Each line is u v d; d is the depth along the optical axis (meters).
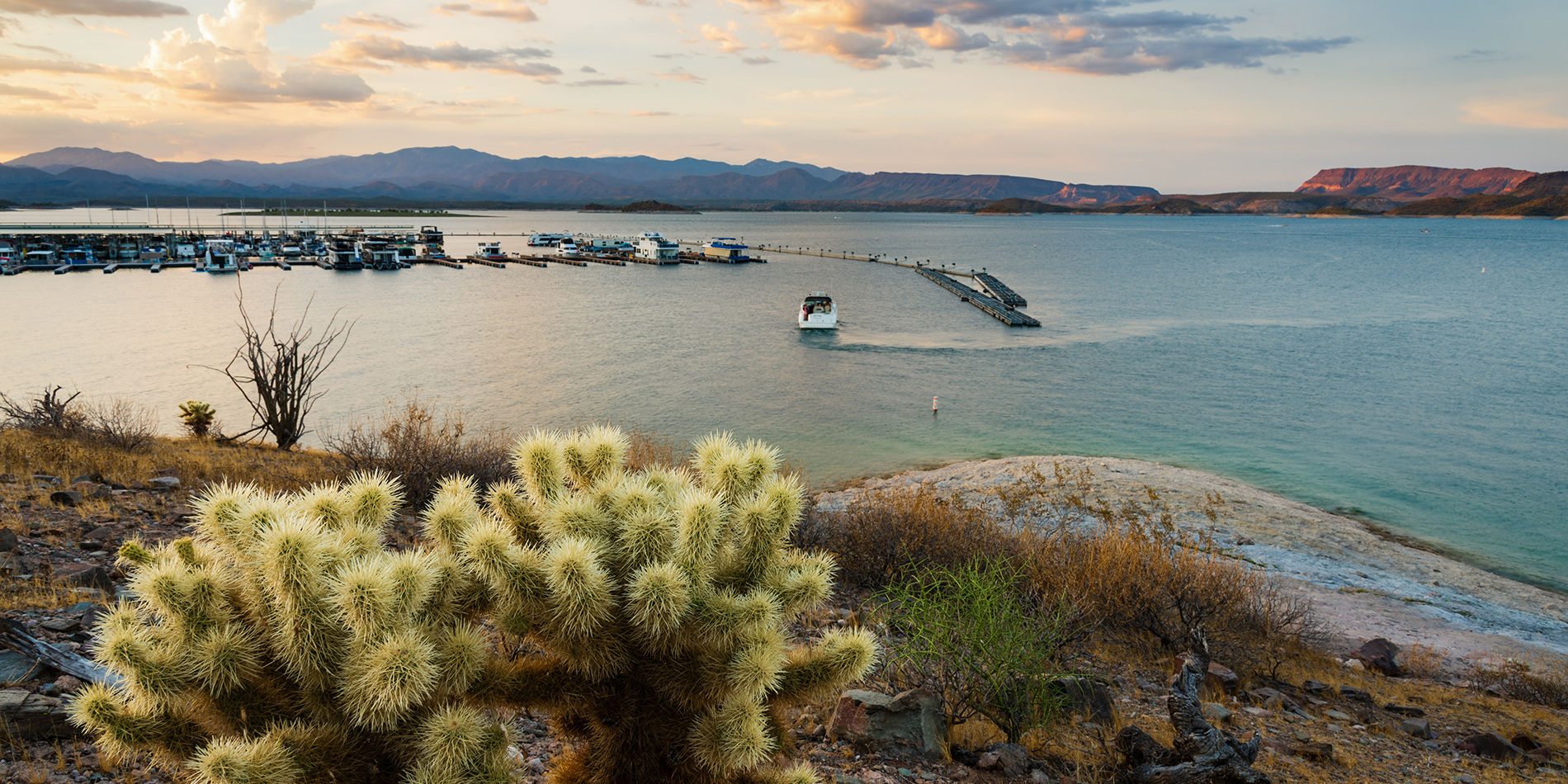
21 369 38.09
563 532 3.02
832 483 22.77
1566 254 155.12
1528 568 17.36
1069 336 55.06
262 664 2.68
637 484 3.27
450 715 2.51
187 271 101.44
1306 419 31.72
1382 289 87.69
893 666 6.26
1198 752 4.91
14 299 69.31
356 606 2.39
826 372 41.69
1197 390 37.34
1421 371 41.84
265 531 2.53
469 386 36.75
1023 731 5.70
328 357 43.19
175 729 2.58
